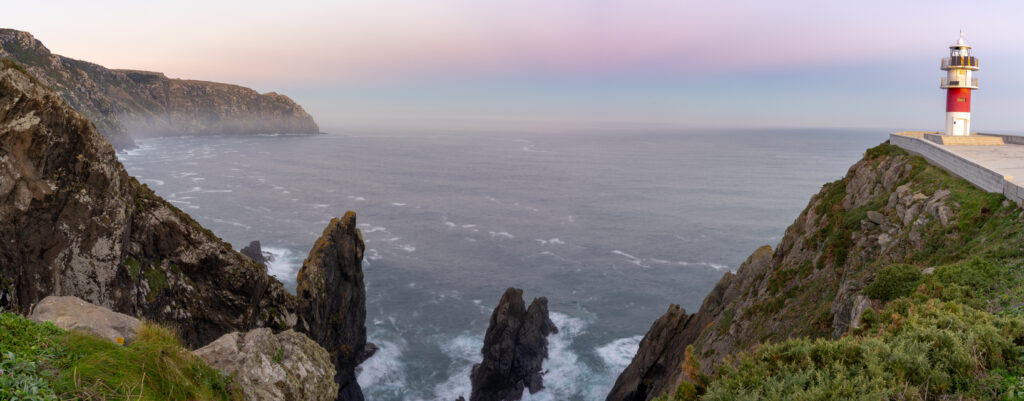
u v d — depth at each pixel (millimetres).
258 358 10875
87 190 23375
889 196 29672
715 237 108125
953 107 43906
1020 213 19703
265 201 140375
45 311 9352
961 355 10461
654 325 45094
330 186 172875
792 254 34656
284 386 11141
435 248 97625
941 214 23375
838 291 24562
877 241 26328
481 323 64688
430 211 133750
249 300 31172
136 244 26875
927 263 21344
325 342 44188
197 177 182750
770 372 11445
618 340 60750
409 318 65688
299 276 41656
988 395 9664
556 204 146125
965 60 42562
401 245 99312
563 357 56594
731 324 33281
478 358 56375
